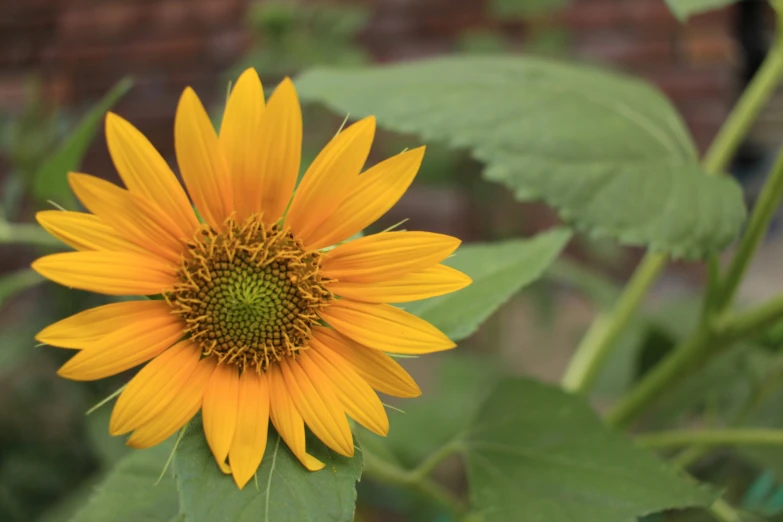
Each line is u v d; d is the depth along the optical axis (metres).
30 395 0.82
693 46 1.24
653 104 0.52
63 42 1.27
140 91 1.27
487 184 0.96
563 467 0.45
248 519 0.35
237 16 1.23
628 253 1.27
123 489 0.44
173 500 0.44
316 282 0.38
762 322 0.47
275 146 0.37
